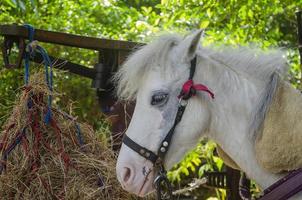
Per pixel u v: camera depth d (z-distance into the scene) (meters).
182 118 2.69
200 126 2.72
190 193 6.88
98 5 6.75
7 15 6.05
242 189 2.98
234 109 2.72
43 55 3.29
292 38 8.19
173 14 5.35
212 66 2.73
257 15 5.59
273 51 2.80
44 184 2.98
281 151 2.54
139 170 2.70
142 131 2.70
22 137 3.09
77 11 6.54
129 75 2.74
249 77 2.74
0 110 4.50
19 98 3.22
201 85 2.69
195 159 5.31
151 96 2.69
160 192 2.75
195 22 5.99
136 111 2.74
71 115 3.37
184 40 2.71
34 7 4.30
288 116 2.57
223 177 4.94
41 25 6.25
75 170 3.08
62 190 3.02
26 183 3.00
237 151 2.73
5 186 3.03
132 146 2.71
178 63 2.71
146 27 5.72
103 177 3.14
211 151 5.15
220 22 5.62
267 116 2.63
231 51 2.79
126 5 8.02
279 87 2.65
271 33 6.42
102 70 3.97
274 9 5.58
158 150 2.69
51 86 3.21
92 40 3.85
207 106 2.72
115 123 3.80
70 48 6.13
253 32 5.50
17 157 3.07
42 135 3.11
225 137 2.75
